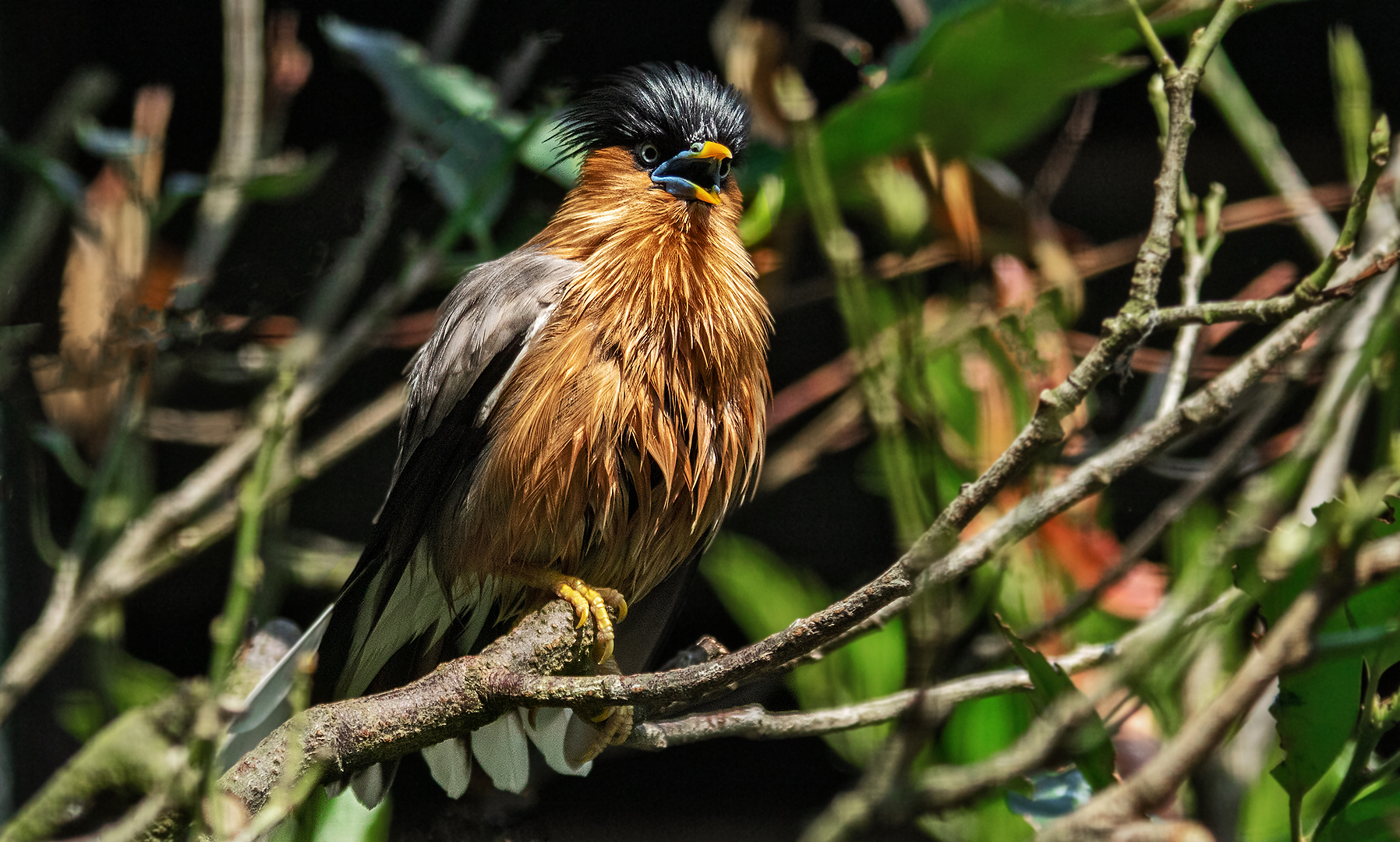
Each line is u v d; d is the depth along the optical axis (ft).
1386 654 11.94
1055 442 12.30
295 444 26.89
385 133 33.30
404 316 36.22
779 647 13.35
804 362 36.65
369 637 21.25
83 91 26.17
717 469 21.03
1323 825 12.42
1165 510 18.02
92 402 28.89
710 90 22.58
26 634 27.45
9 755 27.22
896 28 33.35
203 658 34.91
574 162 25.96
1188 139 13.52
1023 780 15.56
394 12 33.53
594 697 14.61
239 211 27.04
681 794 35.68
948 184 23.06
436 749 20.97
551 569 20.72
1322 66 32.63
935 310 25.23
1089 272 25.66
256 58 26.40
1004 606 20.74
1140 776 9.64
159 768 12.57
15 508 27.37
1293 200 22.63
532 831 21.03
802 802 35.68
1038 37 18.61
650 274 20.38
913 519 16.89
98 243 24.77
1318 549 11.38
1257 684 9.60
